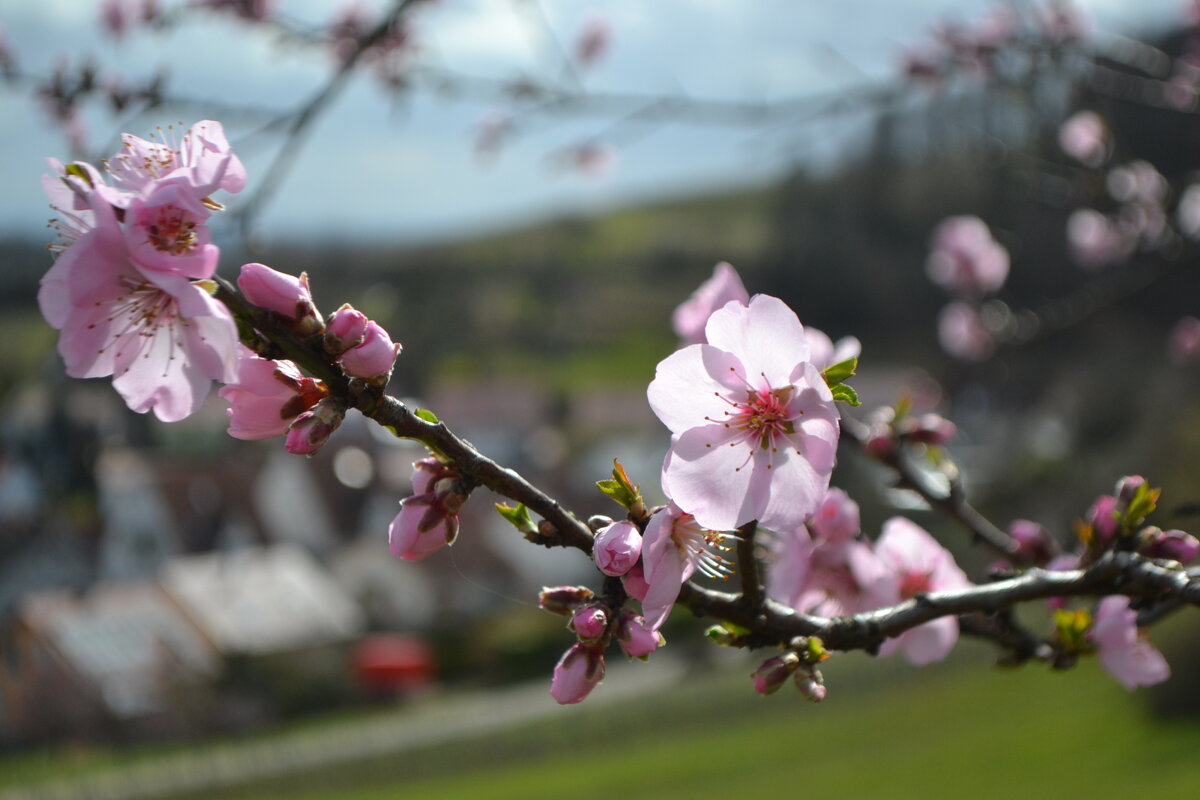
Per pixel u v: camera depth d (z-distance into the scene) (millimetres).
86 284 1506
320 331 1543
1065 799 14141
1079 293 6309
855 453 3029
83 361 1531
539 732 30000
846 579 2295
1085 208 6797
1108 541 2086
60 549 33906
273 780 29234
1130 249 7004
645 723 29094
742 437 1676
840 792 18094
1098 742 17203
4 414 15500
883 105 4539
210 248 1479
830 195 37344
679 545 1655
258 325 1529
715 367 1704
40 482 16188
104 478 36656
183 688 34781
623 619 1610
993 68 5801
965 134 6215
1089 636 2203
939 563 2408
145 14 5473
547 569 36094
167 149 1596
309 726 35938
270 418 1628
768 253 41812
